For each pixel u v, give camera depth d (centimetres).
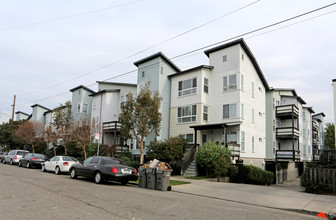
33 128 3669
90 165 1422
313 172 1257
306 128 3725
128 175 1325
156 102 1966
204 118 2409
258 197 1086
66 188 1057
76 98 3703
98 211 671
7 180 1225
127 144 2880
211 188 1323
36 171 1973
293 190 1326
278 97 3234
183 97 2562
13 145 4459
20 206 693
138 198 906
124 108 1986
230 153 1889
